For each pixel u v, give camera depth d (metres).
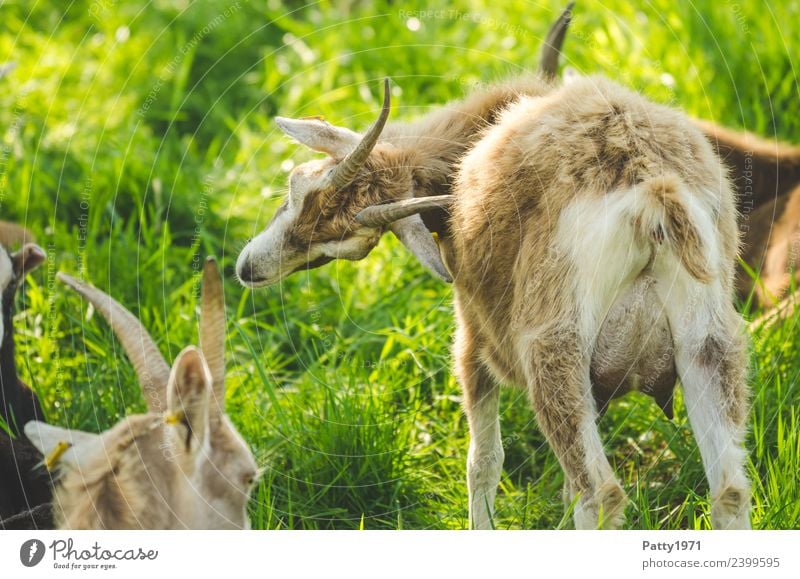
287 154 18.80
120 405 13.52
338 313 15.69
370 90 20.52
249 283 12.20
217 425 9.37
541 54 15.39
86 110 20.19
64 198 17.47
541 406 10.27
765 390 12.83
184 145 19.50
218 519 9.26
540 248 10.43
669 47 19.41
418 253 10.94
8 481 11.40
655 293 10.32
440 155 12.13
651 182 9.95
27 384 13.27
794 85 18.80
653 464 12.66
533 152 10.74
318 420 13.27
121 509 9.14
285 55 22.30
